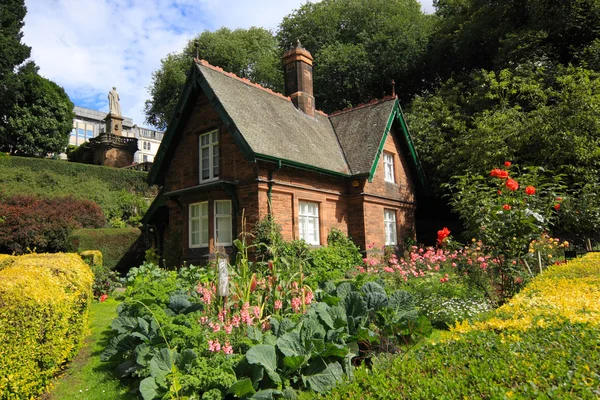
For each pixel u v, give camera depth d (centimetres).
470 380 260
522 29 1795
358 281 729
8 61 3259
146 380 404
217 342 441
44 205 1934
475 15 2070
